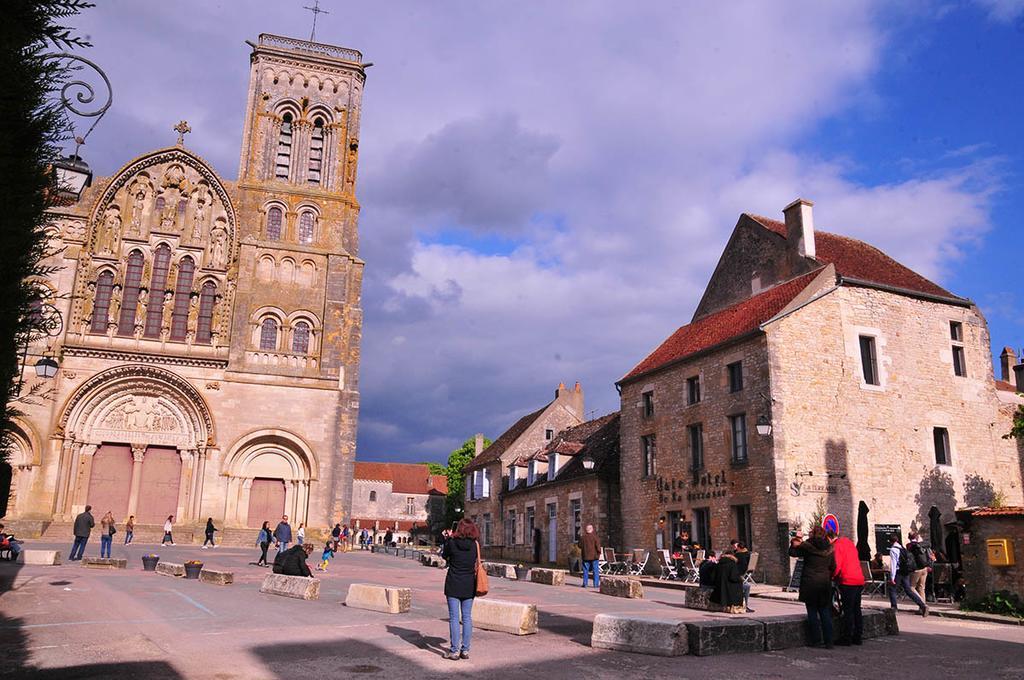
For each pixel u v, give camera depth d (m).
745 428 26.48
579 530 36.41
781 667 9.45
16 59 7.93
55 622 11.77
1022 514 16.42
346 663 9.07
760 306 28.91
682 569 26.14
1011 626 14.95
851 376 26.67
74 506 38.88
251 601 15.11
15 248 8.30
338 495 42.12
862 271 29.27
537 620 13.34
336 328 44.00
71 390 39.38
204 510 39.91
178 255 43.16
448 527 76.81
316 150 47.75
